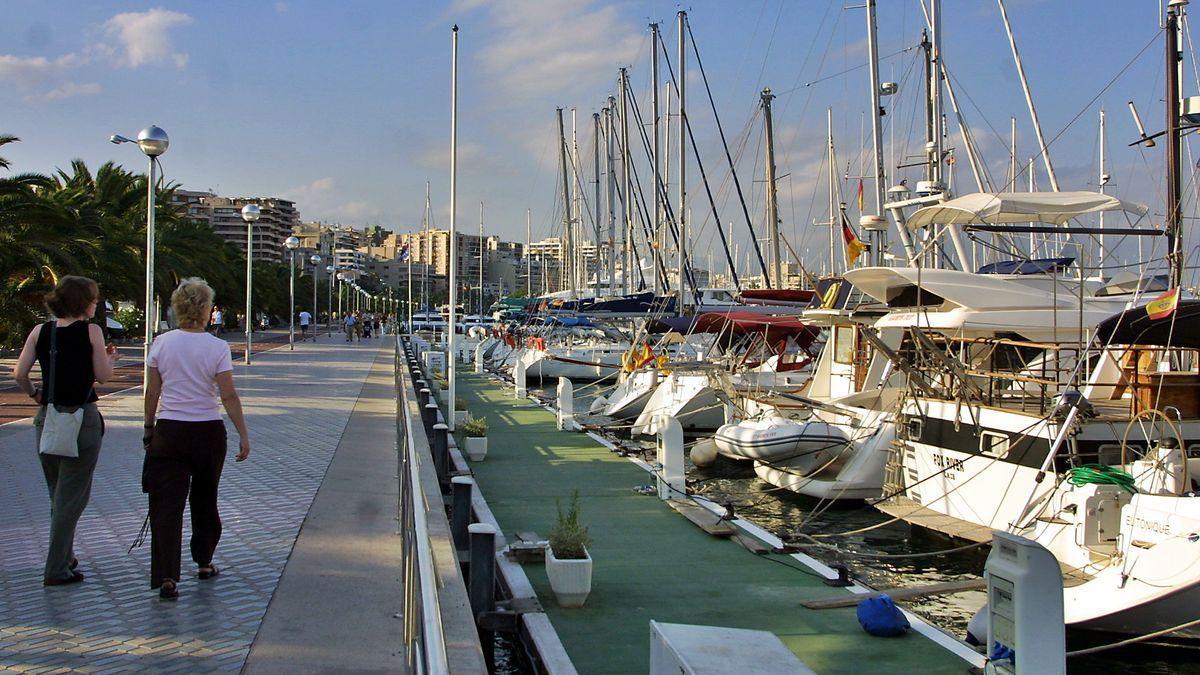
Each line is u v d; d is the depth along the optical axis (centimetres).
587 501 1362
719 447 1702
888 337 1750
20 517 885
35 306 3262
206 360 655
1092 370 1433
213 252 5269
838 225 3900
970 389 1314
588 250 5800
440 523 897
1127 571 872
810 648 745
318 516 945
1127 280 1808
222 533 857
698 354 2933
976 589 1005
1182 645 869
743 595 895
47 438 645
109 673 506
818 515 1459
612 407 2533
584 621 809
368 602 649
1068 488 1044
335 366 3647
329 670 517
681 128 3177
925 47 2478
